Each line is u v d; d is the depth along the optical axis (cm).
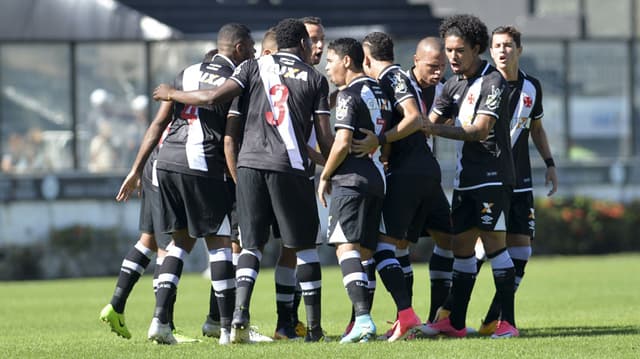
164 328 3166
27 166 8131
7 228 7575
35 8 8056
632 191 8588
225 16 8600
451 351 2847
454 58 3212
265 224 3138
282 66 3123
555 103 8669
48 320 4419
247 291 3125
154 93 3169
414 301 4897
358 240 3105
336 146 3070
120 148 8131
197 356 2828
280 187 3081
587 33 9681
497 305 3425
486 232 3256
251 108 3119
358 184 3088
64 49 8119
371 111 3117
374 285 3350
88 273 7644
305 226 3117
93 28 8050
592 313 4188
